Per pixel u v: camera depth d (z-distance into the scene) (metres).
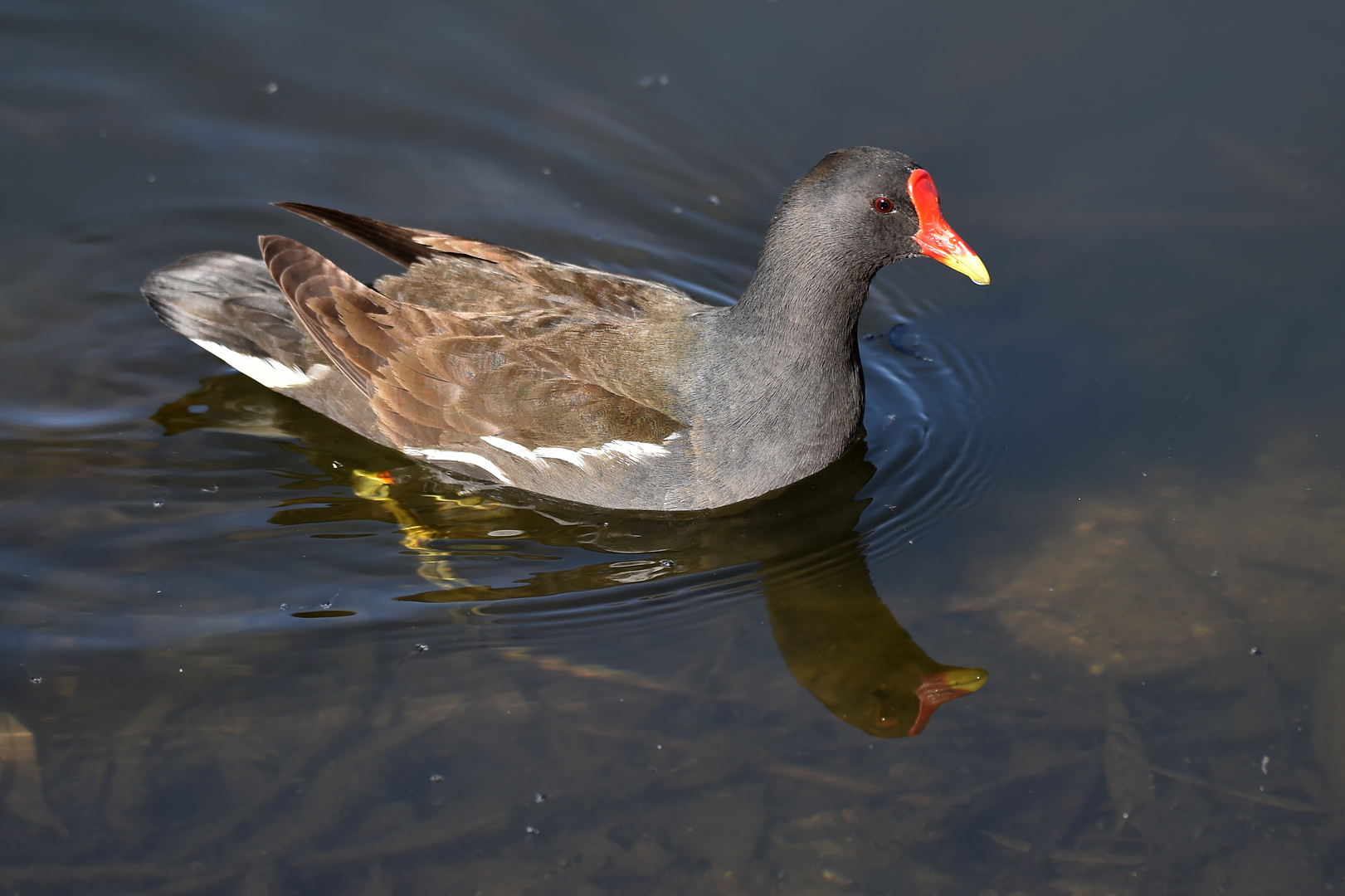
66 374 9.44
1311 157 11.19
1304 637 7.72
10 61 11.81
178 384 9.50
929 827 6.56
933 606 7.96
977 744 7.05
